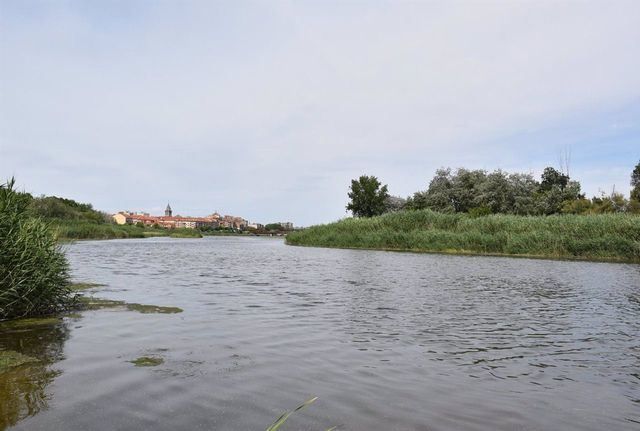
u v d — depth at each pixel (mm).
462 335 8844
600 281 17641
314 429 4676
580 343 8344
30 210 12094
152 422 4793
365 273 20531
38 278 10320
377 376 6391
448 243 38250
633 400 5668
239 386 5898
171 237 97438
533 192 61625
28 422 4762
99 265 23859
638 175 57500
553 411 5285
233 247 49594
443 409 5273
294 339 8375
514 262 27203
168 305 11797
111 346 7777
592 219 33062
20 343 7945
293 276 19219
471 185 68562
